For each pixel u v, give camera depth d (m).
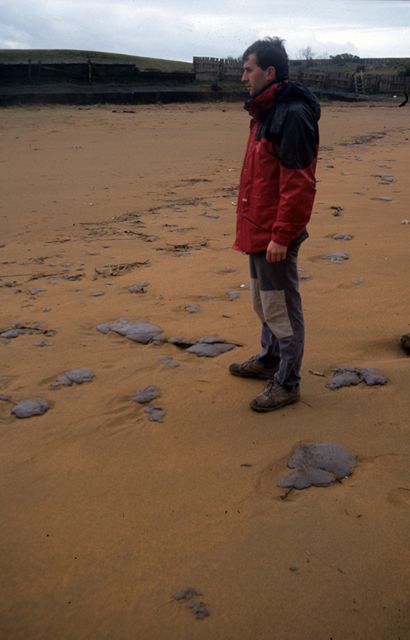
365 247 6.92
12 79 34.66
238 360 4.32
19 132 20.94
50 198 10.70
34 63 36.12
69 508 2.90
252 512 2.82
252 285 3.80
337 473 3.06
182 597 2.39
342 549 2.57
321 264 6.36
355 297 5.38
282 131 3.21
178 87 40.94
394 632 2.23
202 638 2.23
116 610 2.36
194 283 5.96
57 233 8.33
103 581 2.48
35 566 2.57
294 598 2.36
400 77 49.12
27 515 2.86
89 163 14.50
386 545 2.58
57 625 2.32
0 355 4.51
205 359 4.37
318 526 2.71
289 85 3.23
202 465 3.18
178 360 4.38
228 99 41.09
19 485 3.06
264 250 3.49
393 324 4.80
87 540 2.70
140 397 3.86
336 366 4.16
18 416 3.69
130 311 5.30
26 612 2.38
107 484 3.06
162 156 15.73
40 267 6.70
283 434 3.41
